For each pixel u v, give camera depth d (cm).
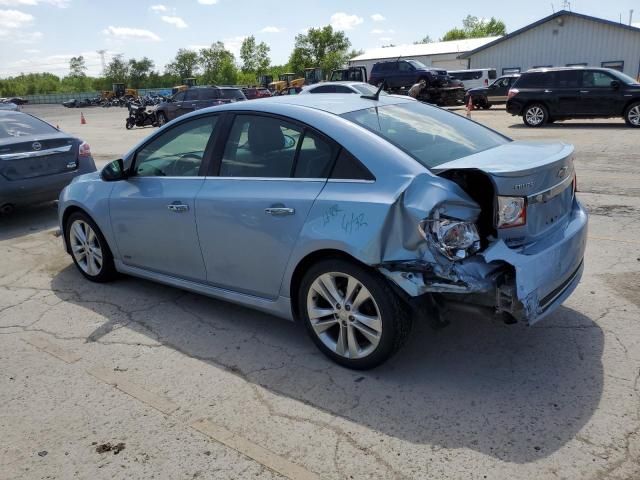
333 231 311
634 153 1072
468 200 293
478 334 370
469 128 397
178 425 293
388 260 296
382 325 311
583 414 282
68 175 736
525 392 304
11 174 687
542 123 1689
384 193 301
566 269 319
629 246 527
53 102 10038
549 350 345
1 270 555
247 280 371
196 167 400
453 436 272
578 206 365
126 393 325
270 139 359
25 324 427
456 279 282
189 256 405
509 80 2589
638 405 287
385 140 326
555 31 3575
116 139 1988
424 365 337
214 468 259
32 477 259
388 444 269
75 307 454
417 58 4794
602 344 349
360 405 301
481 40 4956
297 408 302
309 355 358
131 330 407
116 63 12638
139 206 428
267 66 11100
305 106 362
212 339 387
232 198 363
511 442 265
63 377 346
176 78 12600
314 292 339
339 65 9769
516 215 295
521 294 279
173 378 339
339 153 327
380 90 405
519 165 300
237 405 308
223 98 2466
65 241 527
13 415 308
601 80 1598
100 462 267
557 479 240
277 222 339
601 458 251
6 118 749
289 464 259
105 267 489
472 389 310
